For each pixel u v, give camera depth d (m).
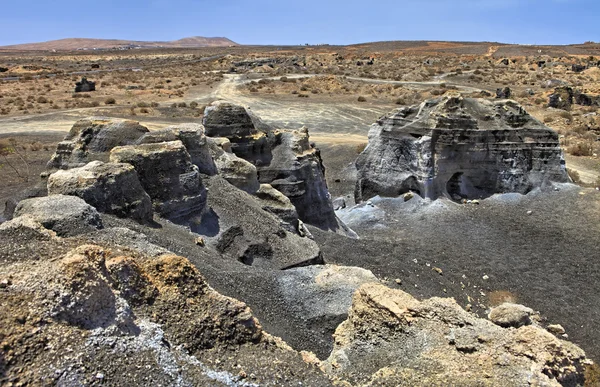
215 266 10.70
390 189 24.09
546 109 51.56
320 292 10.49
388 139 24.42
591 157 33.72
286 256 13.22
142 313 6.32
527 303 14.33
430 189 22.67
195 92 65.94
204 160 15.03
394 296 7.90
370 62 107.38
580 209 20.97
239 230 13.28
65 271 5.69
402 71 89.06
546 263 16.94
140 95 61.22
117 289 6.30
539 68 93.81
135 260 7.23
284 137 20.38
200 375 5.74
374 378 6.42
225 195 14.40
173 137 14.38
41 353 5.05
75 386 4.91
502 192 23.34
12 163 28.98
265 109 54.50
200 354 6.21
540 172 23.33
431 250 17.83
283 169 19.30
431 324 7.32
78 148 14.59
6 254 6.57
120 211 10.83
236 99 60.66
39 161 29.48
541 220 20.41
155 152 12.42
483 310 13.84
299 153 19.75
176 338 6.21
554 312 13.84
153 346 5.75
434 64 101.94
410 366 6.67
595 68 85.88
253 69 96.38
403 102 58.25
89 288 5.64
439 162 22.69
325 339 9.60
